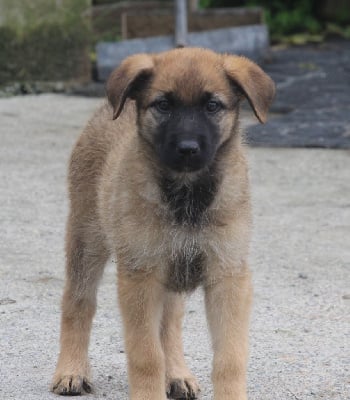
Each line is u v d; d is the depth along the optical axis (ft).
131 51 70.49
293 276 32.91
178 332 25.43
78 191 26.22
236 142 23.91
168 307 25.14
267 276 32.83
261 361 25.90
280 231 37.93
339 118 57.21
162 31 76.54
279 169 47.50
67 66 69.77
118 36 77.61
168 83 23.39
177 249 22.99
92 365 25.86
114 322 28.76
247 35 74.18
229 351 22.71
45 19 69.15
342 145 51.67
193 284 23.73
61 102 64.49
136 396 22.44
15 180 45.06
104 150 25.76
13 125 56.75
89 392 24.35
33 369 25.52
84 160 26.25
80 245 26.00
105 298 30.73
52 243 36.14
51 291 31.22
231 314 23.04
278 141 52.42
